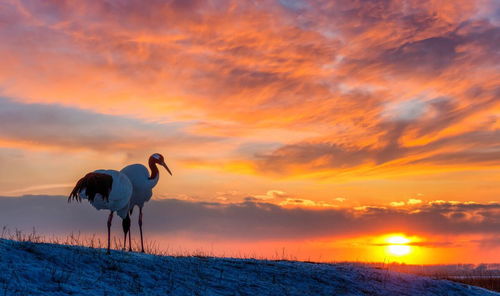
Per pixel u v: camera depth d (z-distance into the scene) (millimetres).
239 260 15008
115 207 13016
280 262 15625
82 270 10664
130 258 12461
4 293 8461
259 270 13797
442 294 14977
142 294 10086
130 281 10711
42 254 11000
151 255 13539
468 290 15984
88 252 12109
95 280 10219
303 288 12883
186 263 13156
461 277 19312
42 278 9586
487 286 18047
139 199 15914
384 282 14953
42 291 8945
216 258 15000
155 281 11102
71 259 11180
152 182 16031
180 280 11539
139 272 11414
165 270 12039
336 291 13164
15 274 9406
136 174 15719
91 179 12578
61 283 9547
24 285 9008
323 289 13117
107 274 10820
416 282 15594
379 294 13734
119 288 10117
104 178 12656
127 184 13133
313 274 14273
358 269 15945
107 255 12211
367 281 14680
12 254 10508
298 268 14758
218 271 12961
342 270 15438
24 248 11125
